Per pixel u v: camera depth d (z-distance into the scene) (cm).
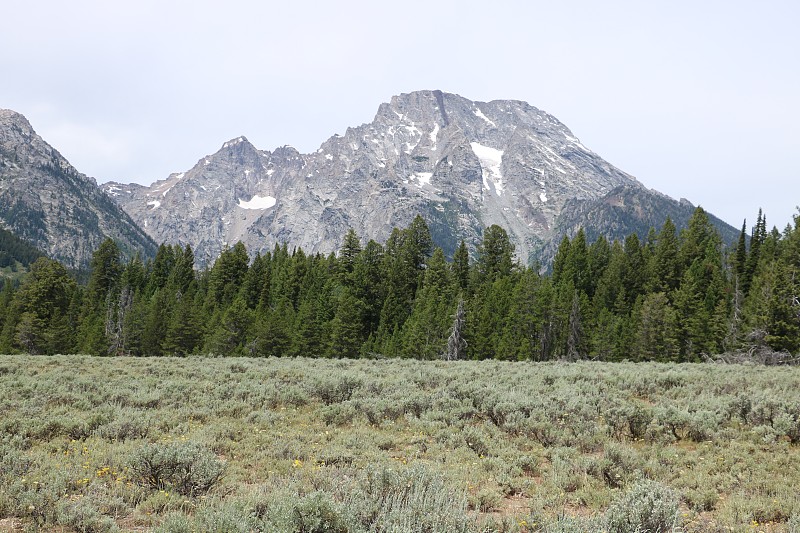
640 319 6531
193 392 1694
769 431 1148
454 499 733
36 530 631
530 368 2605
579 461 991
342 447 1082
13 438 1036
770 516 740
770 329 4856
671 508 600
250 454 1039
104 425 1171
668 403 1467
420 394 1642
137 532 645
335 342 6744
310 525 565
